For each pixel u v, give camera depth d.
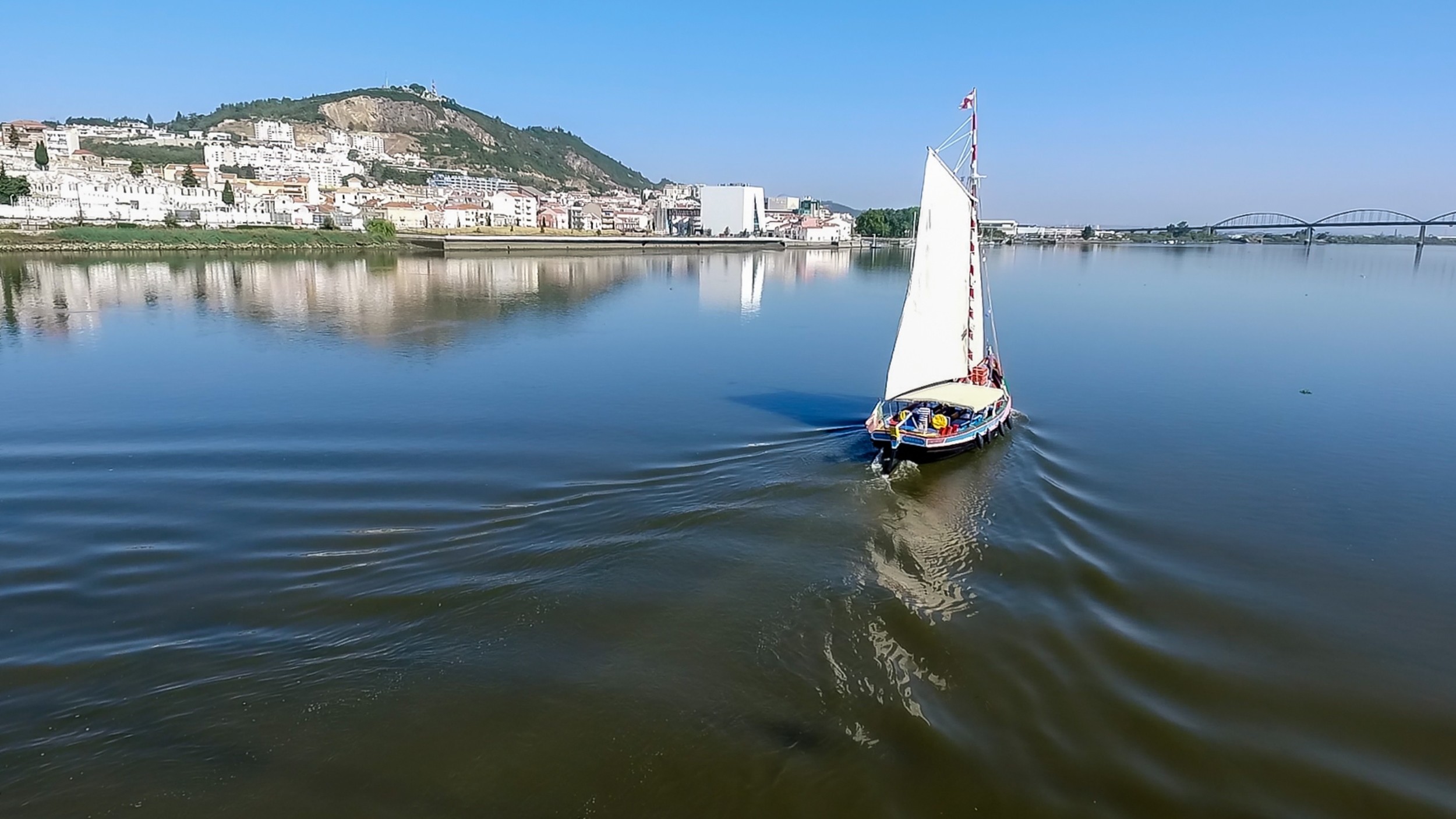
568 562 21.78
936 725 15.72
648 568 21.59
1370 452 33.44
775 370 50.41
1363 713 16.36
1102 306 86.44
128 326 64.94
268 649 17.53
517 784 13.91
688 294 98.62
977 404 32.91
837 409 40.12
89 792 13.43
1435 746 15.47
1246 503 27.56
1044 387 45.78
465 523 24.33
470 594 19.98
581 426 36.19
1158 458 32.53
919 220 32.97
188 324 65.81
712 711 15.87
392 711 15.65
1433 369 51.81
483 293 94.06
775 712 15.95
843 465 30.45
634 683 16.67
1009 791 14.09
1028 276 133.62
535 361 52.72
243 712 15.52
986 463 31.42
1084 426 37.25
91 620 18.55
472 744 14.78
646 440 33.97
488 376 47.28
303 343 57.91
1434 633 19.41
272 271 114.94
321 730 15.07
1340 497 28.17
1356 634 19.28
